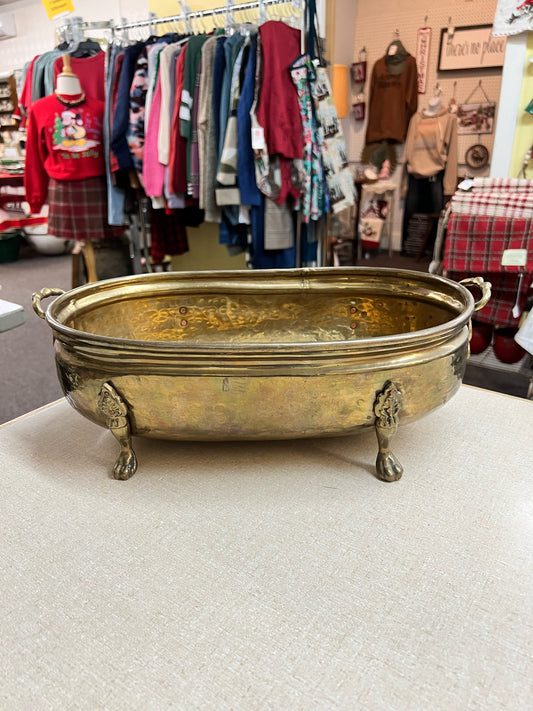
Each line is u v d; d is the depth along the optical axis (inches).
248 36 72.5
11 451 38.0
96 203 90.4
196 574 26.4
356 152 138.1
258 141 70.2
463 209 60.7
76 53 91.4
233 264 109.1
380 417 31.3
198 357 28.9
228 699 20.1
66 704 20.2
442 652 22.0
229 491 32.7
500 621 23.5
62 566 27.1
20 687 20.9
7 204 146.6
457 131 120.6
